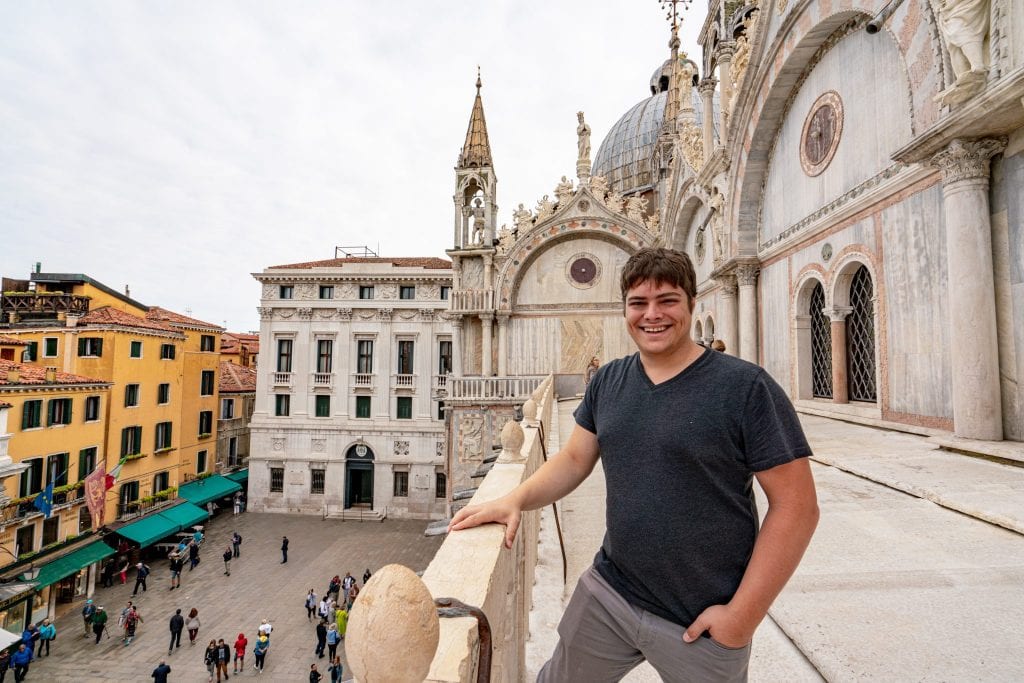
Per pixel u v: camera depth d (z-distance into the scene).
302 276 35.53
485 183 27.84
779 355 15.02
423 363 35.16
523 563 4.03
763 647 3.44
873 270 10.65
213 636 21.12
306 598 24.11
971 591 3.86
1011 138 7.55
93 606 21.33
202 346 36.47
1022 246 7.38
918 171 9.20
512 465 3.98
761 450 1.76
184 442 34.25
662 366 2.08
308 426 35.41
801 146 13.63
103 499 24.78
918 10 8.71
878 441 9.02
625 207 27.66
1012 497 5.55
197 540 29.45
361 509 35.16
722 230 17.77
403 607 1.28
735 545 1.86
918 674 2.95
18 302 31.53
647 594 1.99
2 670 17.69
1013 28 6.77
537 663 4.09
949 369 8.63
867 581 4.10
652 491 1.92
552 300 27.89
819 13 11.55
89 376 27.50
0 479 19.27
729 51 17.42
